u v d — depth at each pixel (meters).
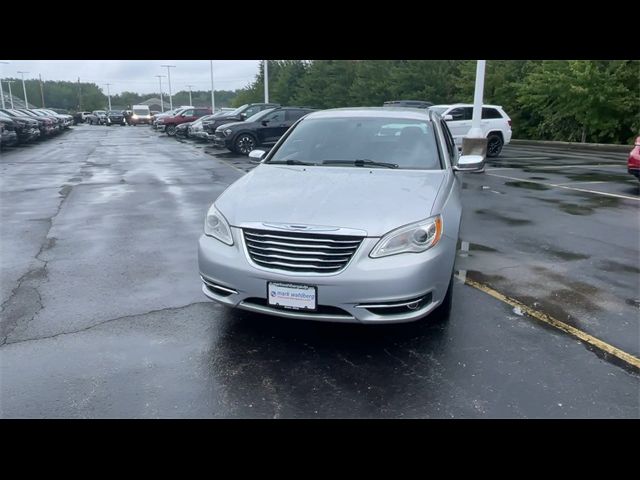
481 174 12.85
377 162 4.66
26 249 6.05
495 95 28.14
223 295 3.68
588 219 7.79
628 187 10.81
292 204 3.65
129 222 7.49
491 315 4.24
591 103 22.41
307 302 3.37
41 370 3.31
